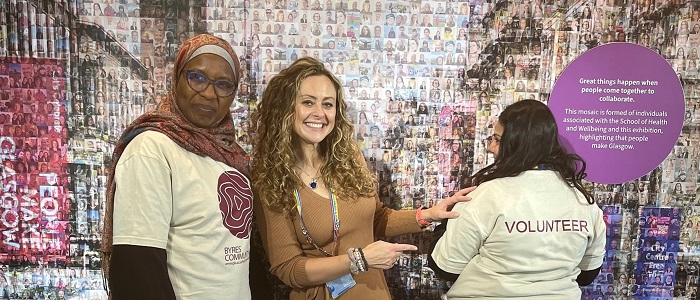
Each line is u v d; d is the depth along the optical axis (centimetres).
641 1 153
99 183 154
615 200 163
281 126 116
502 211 110
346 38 151
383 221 141
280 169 116
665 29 154
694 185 162
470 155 158
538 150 114
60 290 159
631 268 168
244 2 148
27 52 146
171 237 94
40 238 156
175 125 95
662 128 159
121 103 150
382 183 159
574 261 115
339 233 119
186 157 95
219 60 98
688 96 158
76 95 149
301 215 117
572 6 152
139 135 92
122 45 148
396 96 155
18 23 145
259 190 117
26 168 152
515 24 152
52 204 154
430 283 166
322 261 112
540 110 116
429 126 156
